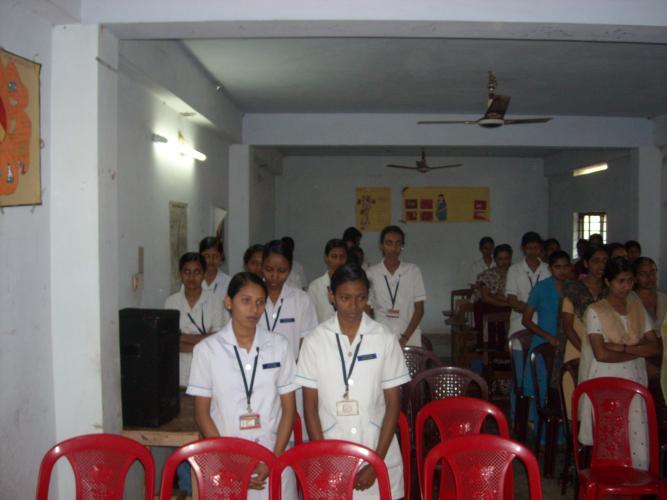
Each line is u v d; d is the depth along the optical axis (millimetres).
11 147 2338
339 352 2299
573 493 3598
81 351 2691
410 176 9734
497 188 9812
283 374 2375
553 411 3768
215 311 3559
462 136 6660
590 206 8211
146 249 3795
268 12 2787
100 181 2709
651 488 2662
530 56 4391
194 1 2752
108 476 2096
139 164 3674
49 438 2662
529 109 6320
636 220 6789
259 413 2322
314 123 6590
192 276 3506
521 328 5176
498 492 2072
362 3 2795
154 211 3969
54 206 2680
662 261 6652
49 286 2676
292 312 3205
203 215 5379
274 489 1990
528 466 2041
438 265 9805
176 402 3012
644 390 2854
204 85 4836
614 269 3137
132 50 3223
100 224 2705
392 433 2270
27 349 2488
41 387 2598
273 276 3123
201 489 2035
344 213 9727
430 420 3326
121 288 3350
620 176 7293
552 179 9664
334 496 1979
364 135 6617
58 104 2682
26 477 2479
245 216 6574
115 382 2814
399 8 2814
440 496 2543
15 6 2393
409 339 4398
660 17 2891
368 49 4219
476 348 6074
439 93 5598
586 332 3281
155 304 3973
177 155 4516
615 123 6707
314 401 2326
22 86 2420
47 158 2648
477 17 2824
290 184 9734
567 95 5660
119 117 3328
